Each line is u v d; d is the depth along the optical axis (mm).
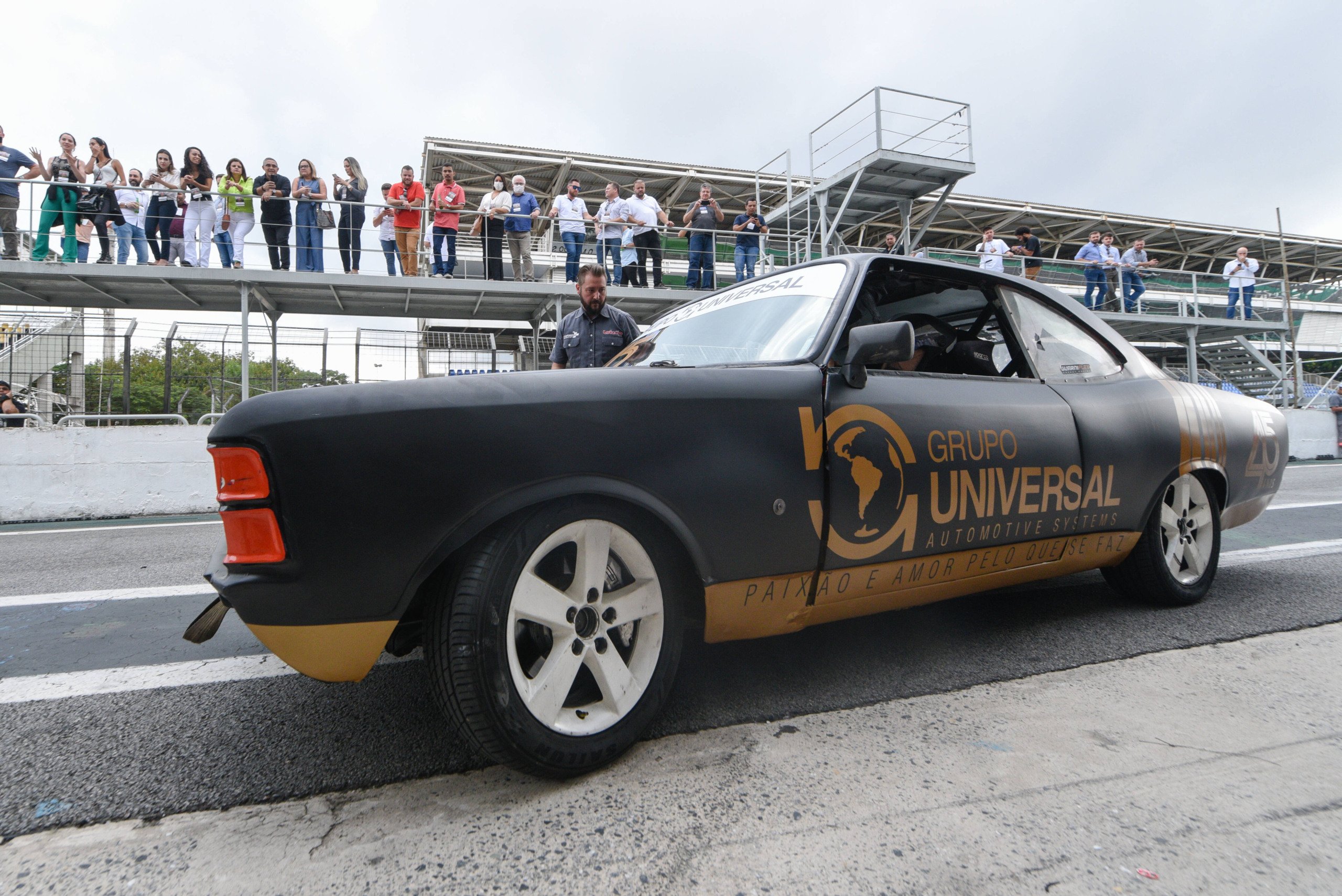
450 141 13336
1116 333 3107
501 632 1565
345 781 1689
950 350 2789
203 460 7777
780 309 2418
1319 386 19188
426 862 1381
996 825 1479
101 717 2082
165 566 4430
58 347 8273
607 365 2723
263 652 2682
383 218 9766
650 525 1788
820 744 1844
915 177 11602
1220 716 1987
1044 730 1909
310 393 1552
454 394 1603
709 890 1286
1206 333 16672
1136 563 2920
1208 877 1312
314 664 1552
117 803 1606
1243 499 3266
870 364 2186
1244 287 16469
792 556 1930
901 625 2834
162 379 8562
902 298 2670
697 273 10508
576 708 1751
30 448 7199
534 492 1601
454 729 1713
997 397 2449
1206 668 2350
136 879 1346
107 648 2744
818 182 12195
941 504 2207
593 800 1591
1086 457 2598
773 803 1568
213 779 1708
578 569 1710
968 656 2471
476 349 9695
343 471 1491
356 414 1518
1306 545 4340
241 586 1484
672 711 2051
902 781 1657
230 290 9633
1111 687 2197
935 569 2256
